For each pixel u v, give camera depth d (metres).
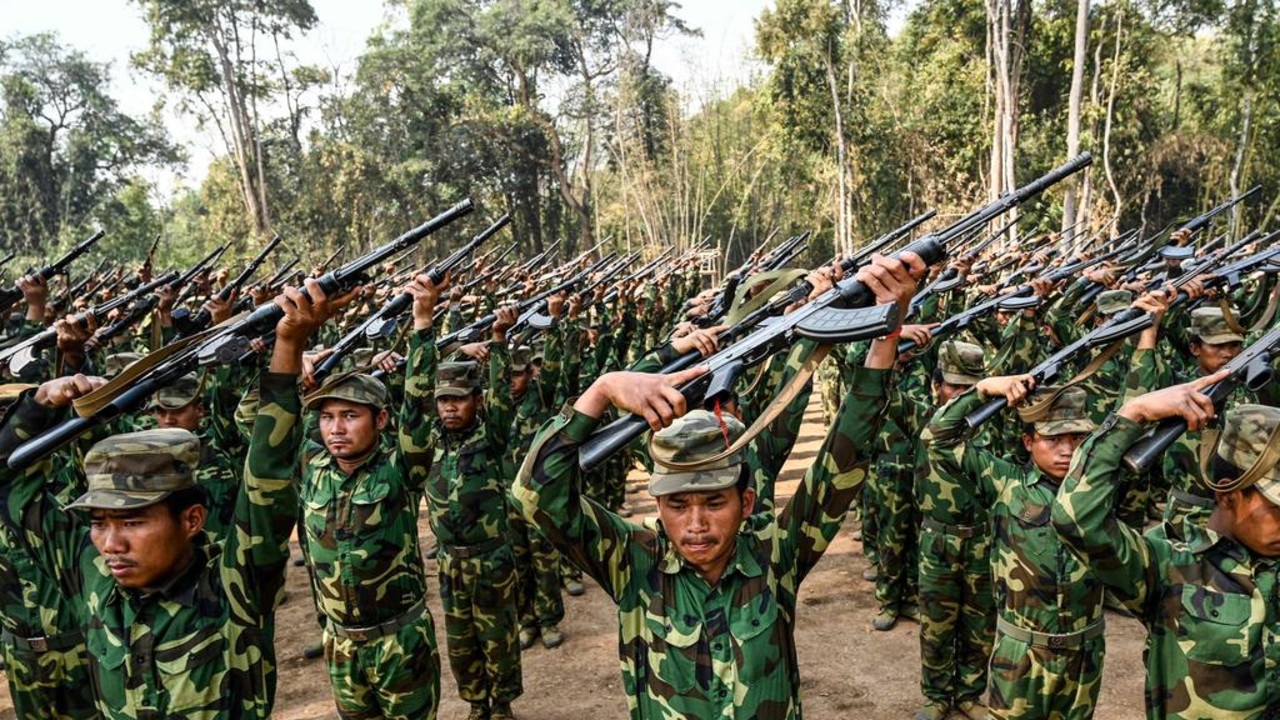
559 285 7.59
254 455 2.71
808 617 7.35
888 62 33.84
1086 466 2.74
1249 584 2.74
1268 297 7.28
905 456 6.79
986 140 27.56
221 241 41.16
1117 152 29.48
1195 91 31.80
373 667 4.58
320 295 2.60
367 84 39.53
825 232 37.41
